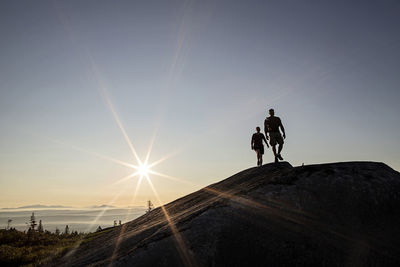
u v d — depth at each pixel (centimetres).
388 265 656
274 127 1354
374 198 798
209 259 686
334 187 828
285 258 687
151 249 727
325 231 733
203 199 1119
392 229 729
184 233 752
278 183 877
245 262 683
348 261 672
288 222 755
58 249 1474
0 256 1673
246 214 780
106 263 768
